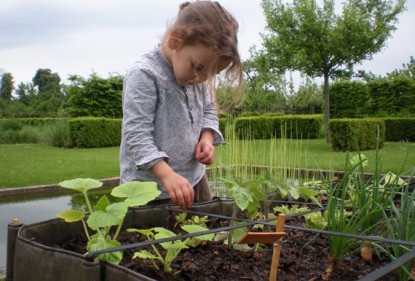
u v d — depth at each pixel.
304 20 10.84
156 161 1.33
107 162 7.61
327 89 11.45
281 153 3.77
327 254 1.24
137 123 1.41
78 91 14.86
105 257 0.95
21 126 16.33
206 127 1.72
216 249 1.24
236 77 1.41
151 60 1.52
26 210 3.92
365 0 11.01
